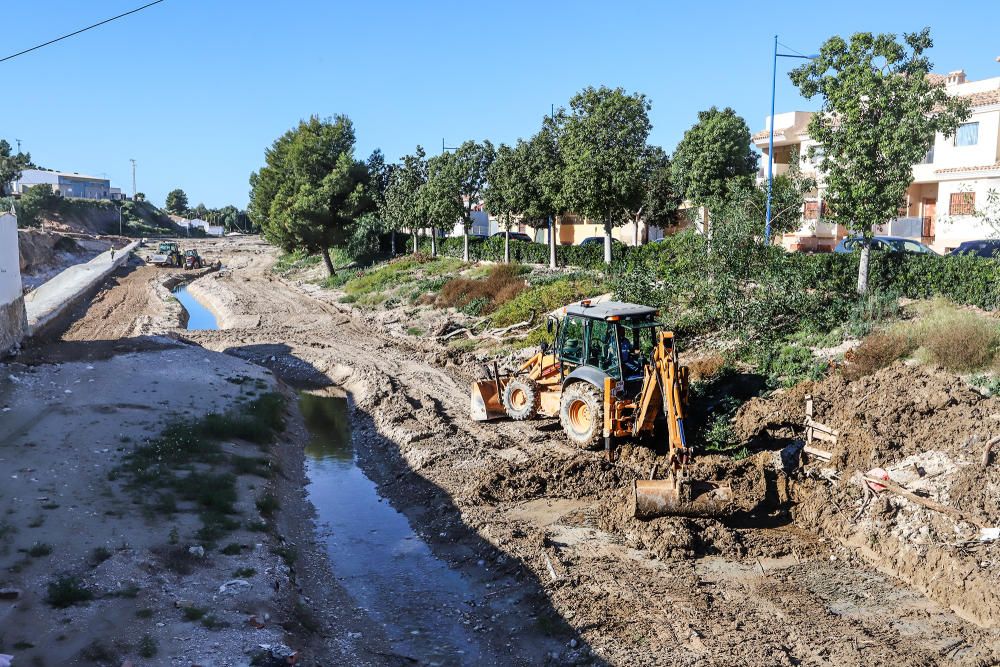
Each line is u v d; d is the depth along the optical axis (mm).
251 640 8578
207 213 147750
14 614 8836
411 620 10070
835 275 20344
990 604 8781
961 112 18344
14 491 12578
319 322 35719
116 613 8969
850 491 11586
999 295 17219
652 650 8594
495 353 25016
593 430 14180
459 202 45375
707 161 30500
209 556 10844
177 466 14391
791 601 9492
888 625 8852
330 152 51500
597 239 43438
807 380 15867
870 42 18469
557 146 35188
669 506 11492
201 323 41312
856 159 18750
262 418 18234
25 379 19875
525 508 12945
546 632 9250
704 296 21141
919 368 14594
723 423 14883
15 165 102000
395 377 23234
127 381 20609
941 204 30859
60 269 60188
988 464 10984
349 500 14641
